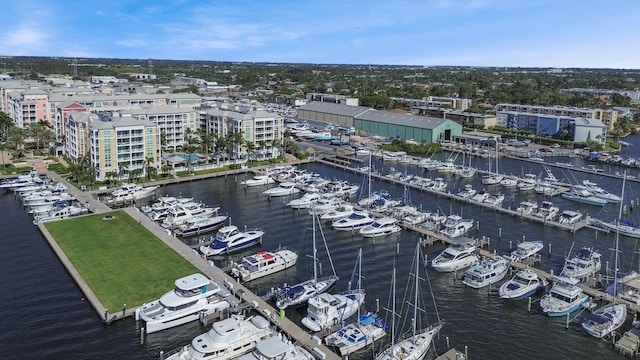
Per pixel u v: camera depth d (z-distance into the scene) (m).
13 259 104.06
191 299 81.50
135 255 104.56
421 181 174.50
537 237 123.94
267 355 67.06
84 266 98.62
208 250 109.12
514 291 89.94
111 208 140.25
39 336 76.12
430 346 75.75
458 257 104.38
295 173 182.50
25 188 152.88
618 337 78.12
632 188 177.88
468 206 151.00
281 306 85.31
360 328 77.31
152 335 77.56
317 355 71.56
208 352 69.31
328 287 92.75
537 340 77.75
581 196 159.25
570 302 85.25
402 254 111.81
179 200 144.00
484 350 75.00
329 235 123.69
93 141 167.50
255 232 118.06
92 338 76.00
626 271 103.38
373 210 142.38
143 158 177.62
